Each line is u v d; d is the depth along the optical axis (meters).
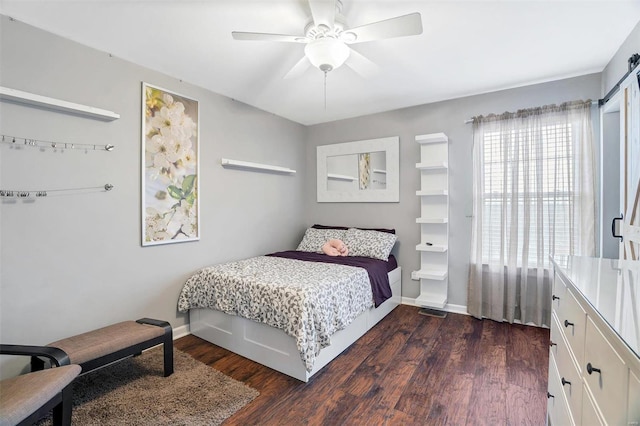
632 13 1.91
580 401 1.10
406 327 3.08
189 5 1.83
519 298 3.11
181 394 1.99
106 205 2.39
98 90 2.34
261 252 3.84
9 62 1.93
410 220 3.80
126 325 2.21
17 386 1.38
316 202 4.54
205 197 3.14
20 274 1.99
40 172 2.06
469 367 2.31
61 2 1.79
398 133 3.86
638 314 0.87
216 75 2.83
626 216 2.20
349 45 2.31
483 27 2.07
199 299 2.79
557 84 2.96
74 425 1.69
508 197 3.12
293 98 3.45
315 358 2.22
